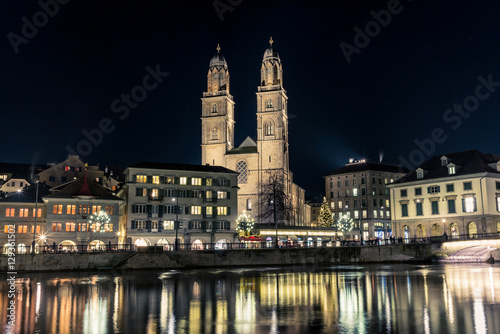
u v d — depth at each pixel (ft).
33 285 155.63
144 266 232.94
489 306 100.68
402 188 334.44
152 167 333.01
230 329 81.35
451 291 125.80
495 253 260.21
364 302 109.40
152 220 325.42
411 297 115.96
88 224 290.35
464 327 80.12
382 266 244.01
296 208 499.51
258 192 463.42
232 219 349.61
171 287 147.13
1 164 411.75
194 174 342.85
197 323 86.94
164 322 88.28
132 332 79.97
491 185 292.20
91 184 305.73
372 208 482.28
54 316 95.30
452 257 268.41
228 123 509.35
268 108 482.69
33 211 298.35
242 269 232.73
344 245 298.15
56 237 284.00
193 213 337.72
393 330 78.59
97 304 111.45
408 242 300.40
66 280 174.29
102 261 228.84
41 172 399.65
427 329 79.00
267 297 121.39
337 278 172.14
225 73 518.37
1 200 294.66
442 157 321.52
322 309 100.63
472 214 293.23
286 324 84.84
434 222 312.50
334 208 510.58
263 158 471.62
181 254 240.94
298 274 195.11
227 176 353.51
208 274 199.93
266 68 501.56
